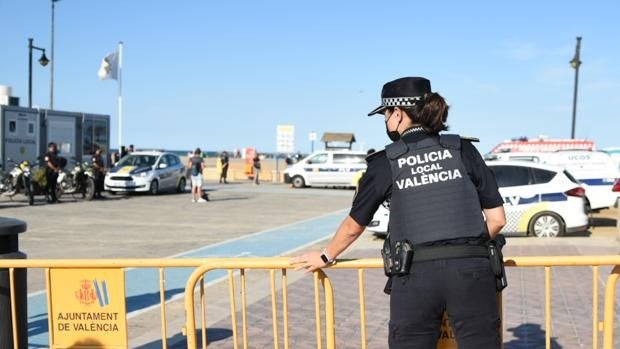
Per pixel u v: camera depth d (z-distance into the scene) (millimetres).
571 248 10625
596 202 15266
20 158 21828
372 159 3064
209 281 8164
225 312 6535
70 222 15633
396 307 2957
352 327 5973
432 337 2947
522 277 8141
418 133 3025
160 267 3852
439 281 2842
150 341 5641
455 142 2990
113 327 3920
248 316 6379
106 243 12180
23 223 4371
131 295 7703
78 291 3943
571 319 6148
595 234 13664
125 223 15617
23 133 21969
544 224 12094
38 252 10969
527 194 12156
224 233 13938
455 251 2846
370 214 3100
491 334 2865
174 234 13672
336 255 3322
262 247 11836
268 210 19688
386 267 2988
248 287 7770
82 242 12273
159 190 25578
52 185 20453
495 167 12430
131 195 25141
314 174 31500
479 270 2848
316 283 3689
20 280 4262
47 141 23078
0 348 4199
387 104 3080
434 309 2898
